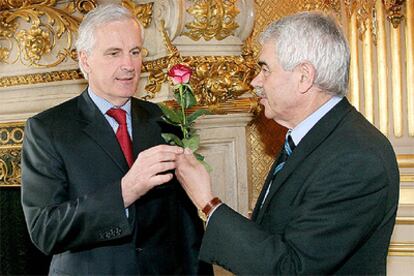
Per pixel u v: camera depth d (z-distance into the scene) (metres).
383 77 3.17
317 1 3.15
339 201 1.63
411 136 3.14
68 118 2.02
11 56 3.31
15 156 3.30
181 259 2.13
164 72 2.83
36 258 3.85
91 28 1.96
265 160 3.20
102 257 1.97
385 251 1.76
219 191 2.99
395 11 3.11
